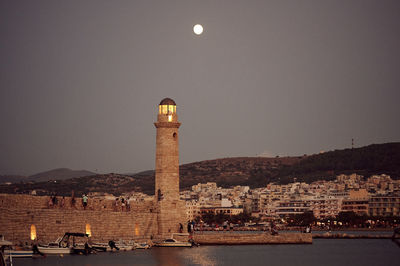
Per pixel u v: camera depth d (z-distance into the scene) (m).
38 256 80.88
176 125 108.62
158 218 107.75
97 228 93.38
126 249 96.75
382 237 192.88
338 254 123.06
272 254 111.88
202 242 120.31
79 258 85.62
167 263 87.88
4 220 76.56
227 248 117.75
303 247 129.25
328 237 197.88
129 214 100.56
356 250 137.62
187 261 92.31
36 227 82.12
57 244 84.25
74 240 88.56
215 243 121.38
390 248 147.38
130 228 100.81
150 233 105.94
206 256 101.19
